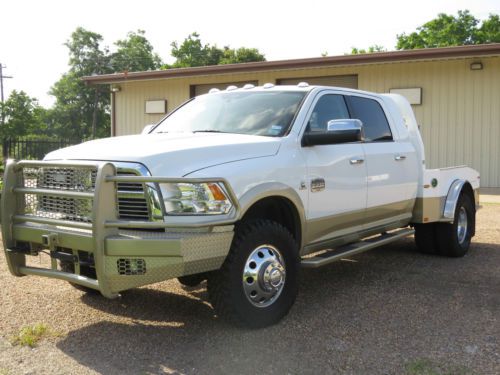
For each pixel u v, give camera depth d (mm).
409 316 4773
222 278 4203
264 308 4449
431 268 6641
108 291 3926
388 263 6941
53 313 4867
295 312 4898
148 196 3977
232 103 5695
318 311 4926
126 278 3885
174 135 5012
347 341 4199
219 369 3721
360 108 6098
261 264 4410
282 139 4879
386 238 6270
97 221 3854
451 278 6113
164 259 3840
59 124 62031
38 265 4848
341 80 16688
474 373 3625
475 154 14906
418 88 15422
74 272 4316
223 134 5039
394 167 6297
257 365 3777
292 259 4652
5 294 5398
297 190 4824
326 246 5422
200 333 4391
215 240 4035
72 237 4066
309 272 6445
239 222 4430
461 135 15047
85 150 4520
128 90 20391
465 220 7523
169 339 4266
